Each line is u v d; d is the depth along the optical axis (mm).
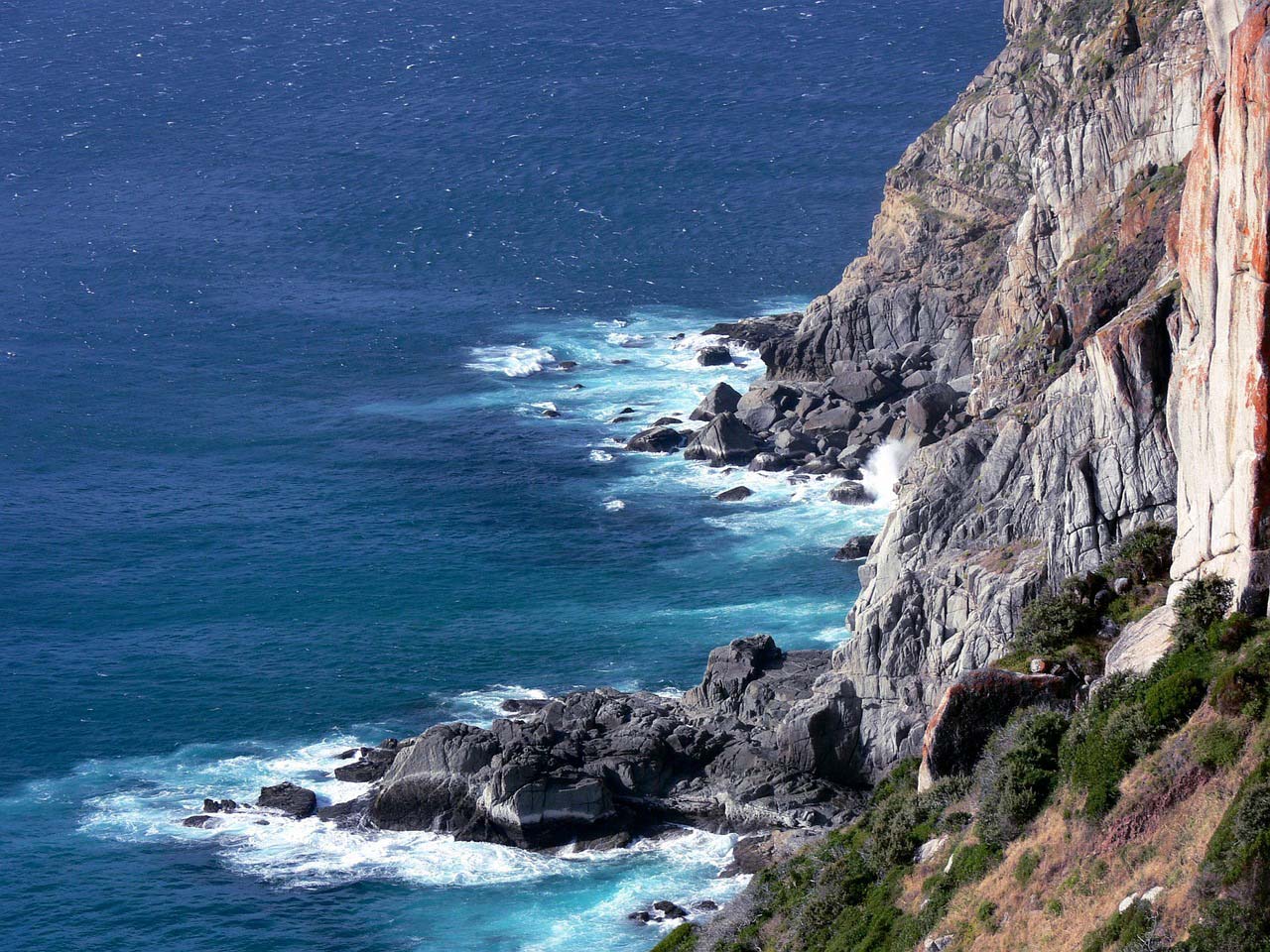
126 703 136625
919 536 115688
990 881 58938
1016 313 141625
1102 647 71438
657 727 122000
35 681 139750
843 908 67500
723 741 120938
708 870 111625
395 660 142000
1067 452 99812
